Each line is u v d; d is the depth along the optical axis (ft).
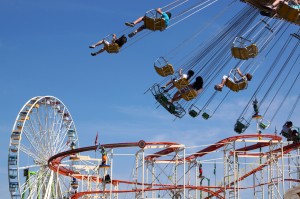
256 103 139.03
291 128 141.69
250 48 113.80
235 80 124.88
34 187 260.83
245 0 108.37
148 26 110.93
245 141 204.23
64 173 253.03
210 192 222.69
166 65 122.93
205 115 133.90
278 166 209.46
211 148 214.69
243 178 225.15
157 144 201.16
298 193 77.92
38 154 263.90
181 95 124.88
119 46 112.47
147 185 238.68
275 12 107.65
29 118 262.88
